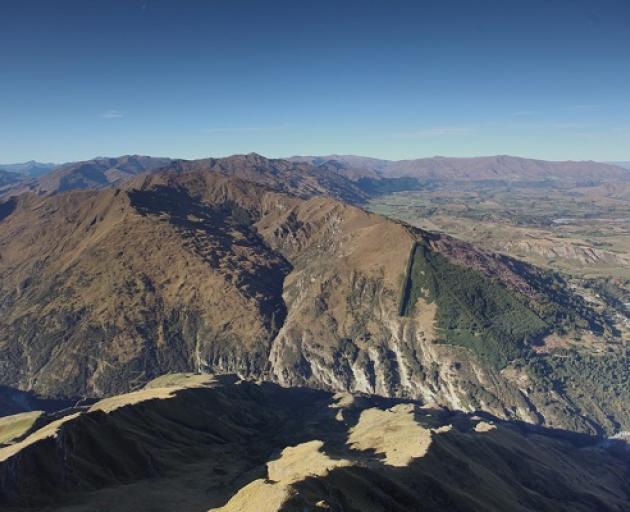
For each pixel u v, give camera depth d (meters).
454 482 148.50
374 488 121.44
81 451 145.62
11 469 125.94
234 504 101.56
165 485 143.50
